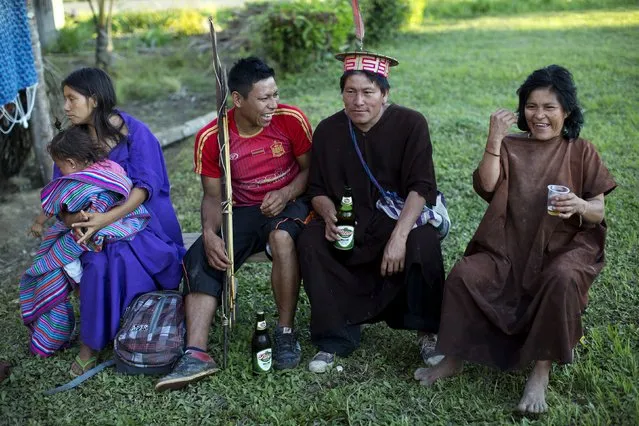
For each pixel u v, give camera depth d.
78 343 4.08
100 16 11.38
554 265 3.26
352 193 3.86
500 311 3.37
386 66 3.65
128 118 4.00
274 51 11.11
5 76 5.21
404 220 3.64
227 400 3.48
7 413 3.44
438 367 3.54
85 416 3.40
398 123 3.77
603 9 16.67
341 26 11.66
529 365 3.61
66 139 3.68
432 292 3.62
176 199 6.31
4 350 4.05
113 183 3.70
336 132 3.86
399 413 3.33
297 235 3.78
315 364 3.67
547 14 16.67
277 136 3.95
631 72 9.78
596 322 4.00
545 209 3.45
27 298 3.93
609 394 3.29
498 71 10.46
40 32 13.67
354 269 3.82
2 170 6.72
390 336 4.01
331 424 3.28
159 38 14.86
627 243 4.87
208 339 4.03
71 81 3.78
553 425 3.13
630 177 5.97
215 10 17.64
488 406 3.32
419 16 16.09
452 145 7.07
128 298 3.79
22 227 5.87
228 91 3.78
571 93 3.36
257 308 4.39
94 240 3.72
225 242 3.66
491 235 3.52
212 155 3.91
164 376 3.63
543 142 3.49
